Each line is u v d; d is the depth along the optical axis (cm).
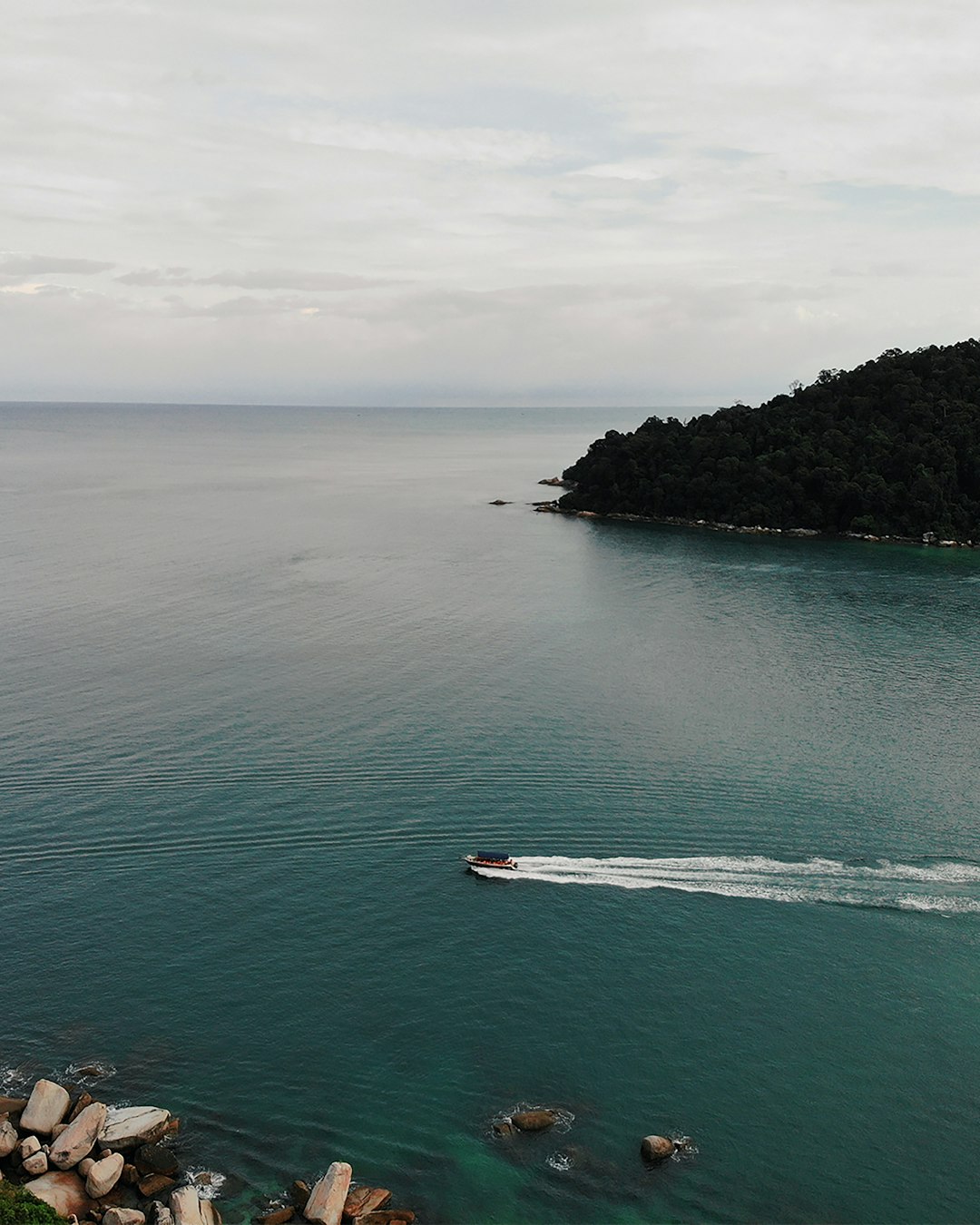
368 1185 5503
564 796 9944
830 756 11056
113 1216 5144
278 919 7856
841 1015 6844
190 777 10162
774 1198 5478
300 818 9388
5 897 8056
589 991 7075
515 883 8412
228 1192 5447
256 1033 6625
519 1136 5853
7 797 9662
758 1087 6228
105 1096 6075
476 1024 6731
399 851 8869
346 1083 6219
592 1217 5353
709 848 9006
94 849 8788
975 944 7619
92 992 6975
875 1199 5484
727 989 7106
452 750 10962
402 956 7431
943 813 9694
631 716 12175
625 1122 5959
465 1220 5316
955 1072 6350
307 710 12069
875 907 8088
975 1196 5509
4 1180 5366
